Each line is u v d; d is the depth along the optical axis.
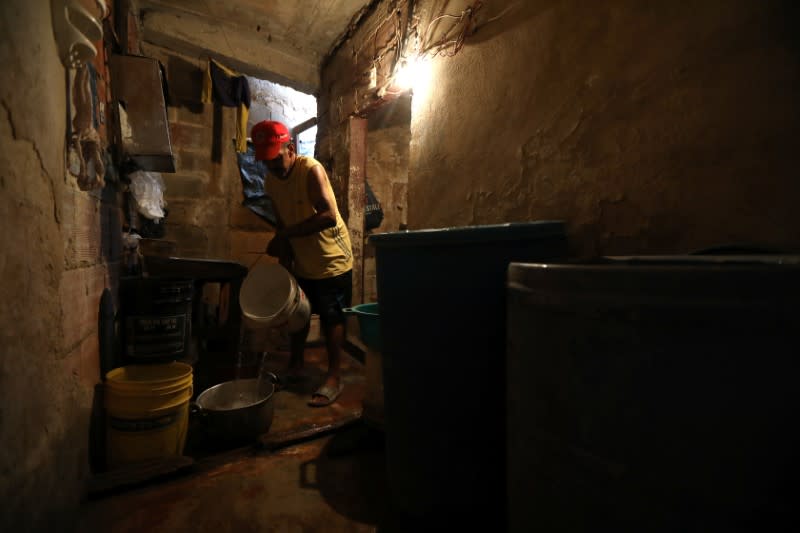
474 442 0.94
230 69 3.39
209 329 2.21
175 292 1.73
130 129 1.92
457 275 0.92
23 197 0.79
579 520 0.48
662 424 0.41
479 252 0.91
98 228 1.47
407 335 0.99
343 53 3.32
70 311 1.08
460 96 1.88
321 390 2.05
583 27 1.32
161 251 2.70
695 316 0.39
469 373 0.92
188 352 1.86
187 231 3.29
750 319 0.37
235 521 1.14
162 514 1.16
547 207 1.46
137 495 1.25
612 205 1.23
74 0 0.96
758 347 0.37
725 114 0.96
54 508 0.92
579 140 1.33
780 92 0.87
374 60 2.79
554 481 0.51
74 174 1.13
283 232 2.08
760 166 0.90
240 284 2.25
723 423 0.38
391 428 1.07
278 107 4.23
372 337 1.57
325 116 3.72
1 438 0.67
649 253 1.13
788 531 0.36
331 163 3.59
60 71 1.01
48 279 0.91
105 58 1.72
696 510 0.39
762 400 0.37
